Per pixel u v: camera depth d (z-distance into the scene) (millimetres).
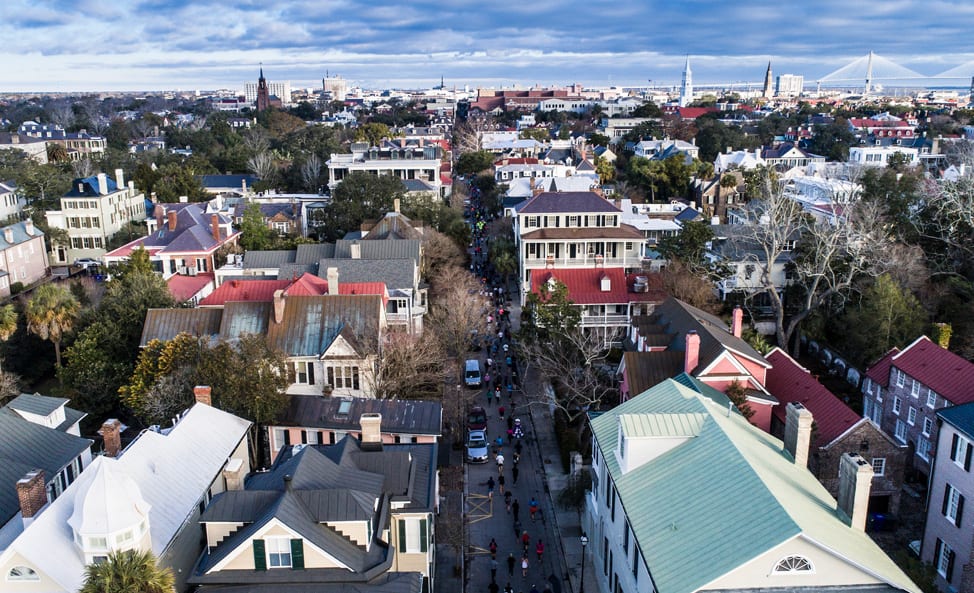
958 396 48312
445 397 66375
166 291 74562
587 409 57969
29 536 30656
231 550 32094
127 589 26016
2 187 127500
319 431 52969
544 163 158625
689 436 36469
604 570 41062
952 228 76750
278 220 115625
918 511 49344
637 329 64875
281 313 62719
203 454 41906
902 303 67062
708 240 81125
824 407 50750
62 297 70188
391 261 78000
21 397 51438
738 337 60094
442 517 49375
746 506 30219
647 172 147500
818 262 75500
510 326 83812
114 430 42812
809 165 156750
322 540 32531
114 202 122312
